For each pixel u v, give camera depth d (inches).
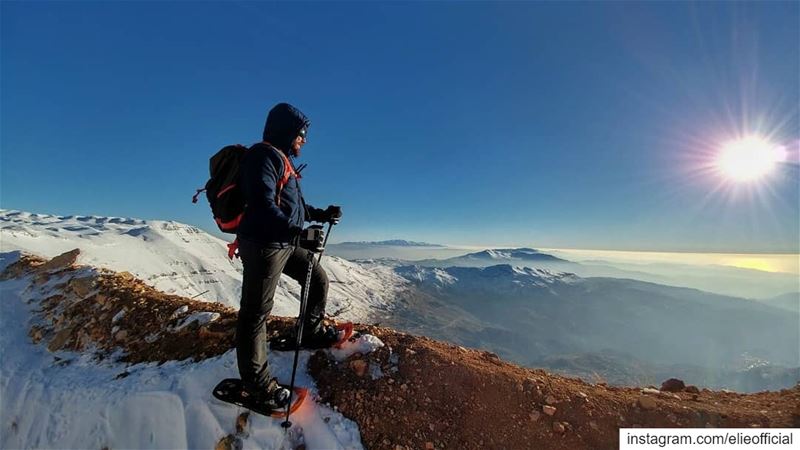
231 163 77.3
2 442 95.8
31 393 103.8
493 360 107.5
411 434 80.0
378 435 79.9
